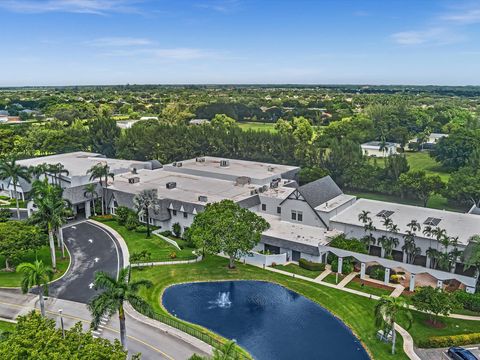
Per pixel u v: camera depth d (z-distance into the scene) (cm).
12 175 8819
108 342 3334
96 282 4219
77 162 11588
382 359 4509
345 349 4766
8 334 3494
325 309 5609
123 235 8112
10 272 6519
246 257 7038
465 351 4406
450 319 5238
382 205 8288
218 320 5362
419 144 17838
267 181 9756
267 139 13838
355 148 12838
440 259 6125
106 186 9312
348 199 8500
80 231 8331
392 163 11681
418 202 11288
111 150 15800
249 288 6200
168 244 7731
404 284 6175
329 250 6681
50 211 6519
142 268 6656
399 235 6912
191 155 14312
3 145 14412
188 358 4462
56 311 5372
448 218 7475
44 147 14900
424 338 4806
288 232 7500
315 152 12862
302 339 4966
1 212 7550
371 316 5316
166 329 5025
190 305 5722
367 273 6531
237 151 14162
